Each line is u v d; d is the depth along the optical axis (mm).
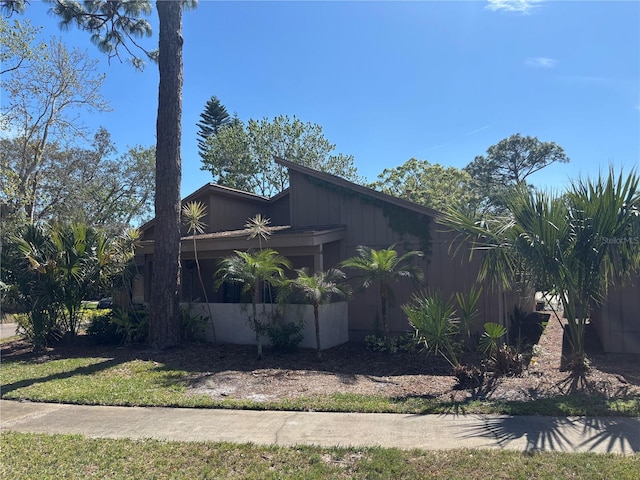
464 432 5242
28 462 4664
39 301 11164
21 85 23234
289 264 11070
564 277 7297
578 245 7102
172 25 11547
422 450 4699
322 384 7809
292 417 6031
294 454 4695
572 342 7613
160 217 11422
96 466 4555
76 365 9656
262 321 11391
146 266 16125
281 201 17859
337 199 13328
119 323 12031
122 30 15711
